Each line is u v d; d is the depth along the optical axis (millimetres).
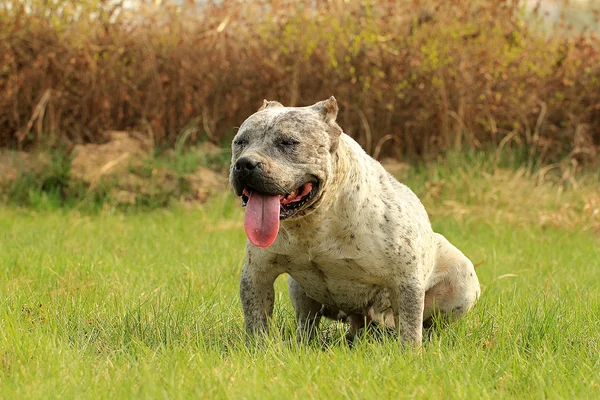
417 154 16203
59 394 4363
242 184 5262
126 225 12680
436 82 15578
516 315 6496
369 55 15906
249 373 4773
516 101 15906
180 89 16312
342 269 5828
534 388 4645
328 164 5457
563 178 14609
